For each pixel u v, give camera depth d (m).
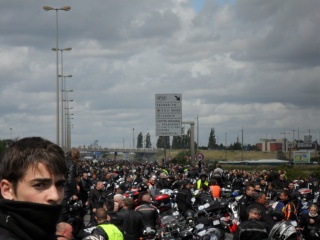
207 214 18.20
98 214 11.92
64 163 2.54
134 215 15.89
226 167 91.12
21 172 2.45
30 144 2.52
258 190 17.69
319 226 17.39
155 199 23.16
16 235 2.37
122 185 32.88
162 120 55.12
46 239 2.43
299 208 21.59
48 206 2.40
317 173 39.00
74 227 12.26
